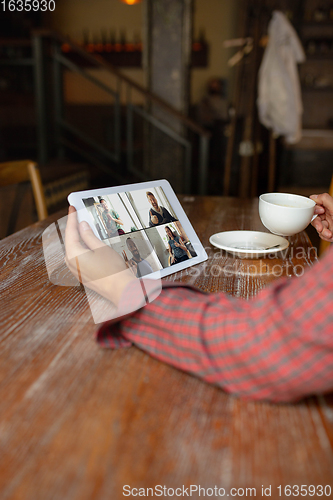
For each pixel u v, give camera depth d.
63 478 0.32
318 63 5.81
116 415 0.40
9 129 5.57
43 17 6.18
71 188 3.40
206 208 1.38
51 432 0.37
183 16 3.58
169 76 3.75
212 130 5.15
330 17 5.62
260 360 0.37
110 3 6.20
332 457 0.35
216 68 6.25
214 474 0.33
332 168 5.67
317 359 0.35
